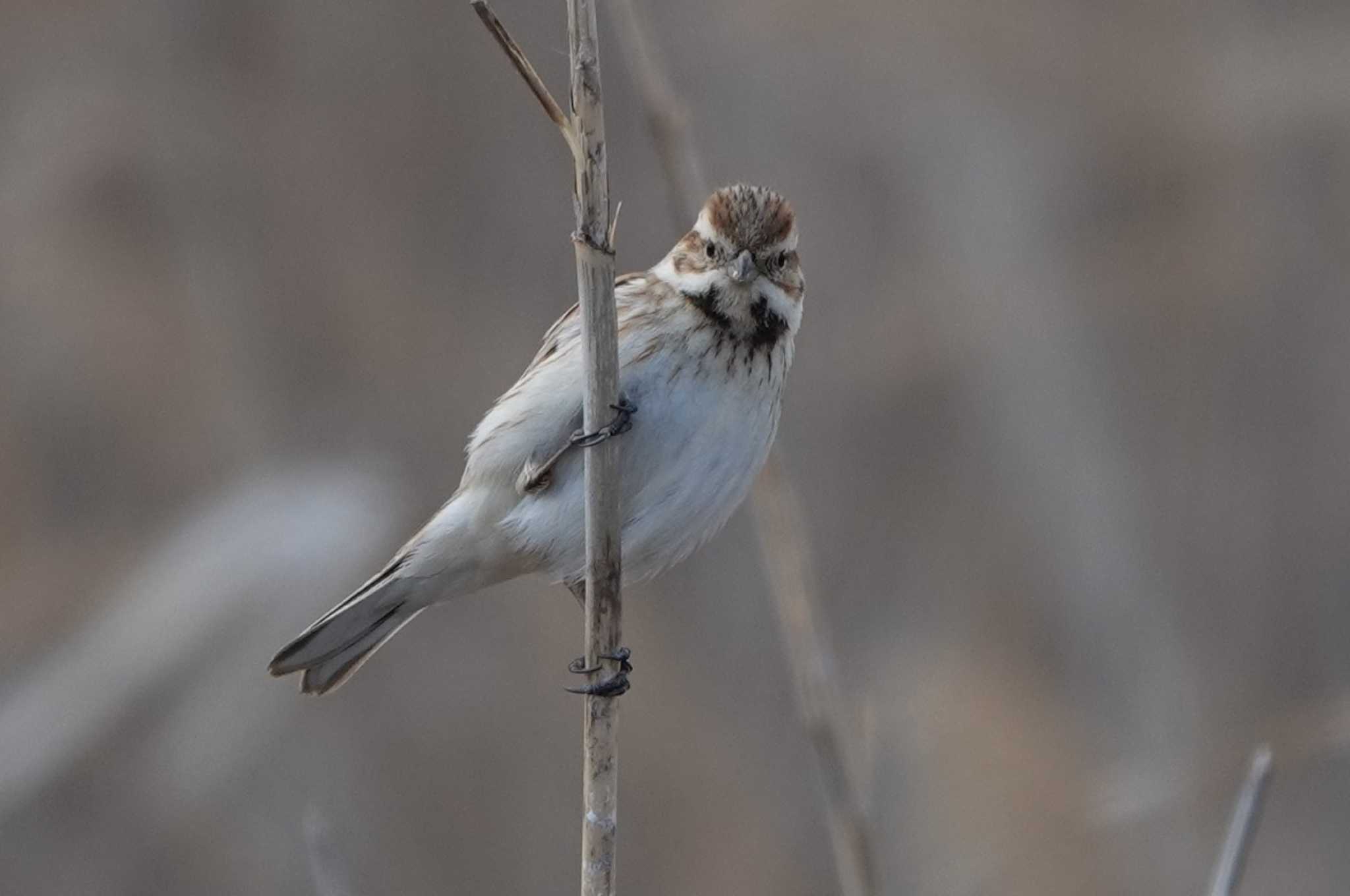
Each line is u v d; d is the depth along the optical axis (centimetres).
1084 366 1538
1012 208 1547
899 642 1396
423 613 1336
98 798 1212
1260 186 1559
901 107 1553
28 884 1181
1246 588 1506
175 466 1373
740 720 1333
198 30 1527
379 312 1461
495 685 1318
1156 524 1523
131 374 1395
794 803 1291
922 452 1505
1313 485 1535
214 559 1273
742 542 1399
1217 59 1554
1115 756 1320
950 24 1524
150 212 1463
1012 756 1248
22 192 1438
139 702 1231
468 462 792
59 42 1501
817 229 1538
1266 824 1286
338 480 1337
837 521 1464
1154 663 1432
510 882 1256
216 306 1440
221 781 1229
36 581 1288
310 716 1261
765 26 1519
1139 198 1560
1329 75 1540
